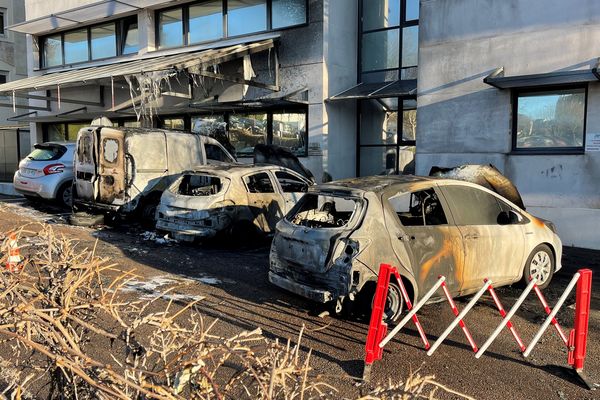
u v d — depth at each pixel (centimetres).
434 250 577
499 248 641
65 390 229
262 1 1513
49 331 203
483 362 470
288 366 215
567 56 975
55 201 1377
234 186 947
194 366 205
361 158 1537
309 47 1414
